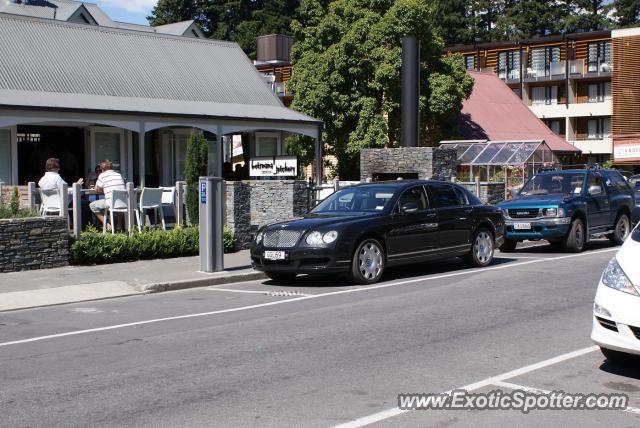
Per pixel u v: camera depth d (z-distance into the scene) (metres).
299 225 12.20
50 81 22.53
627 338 6.30
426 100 33.22
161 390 6.37
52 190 14.84
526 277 12.87
